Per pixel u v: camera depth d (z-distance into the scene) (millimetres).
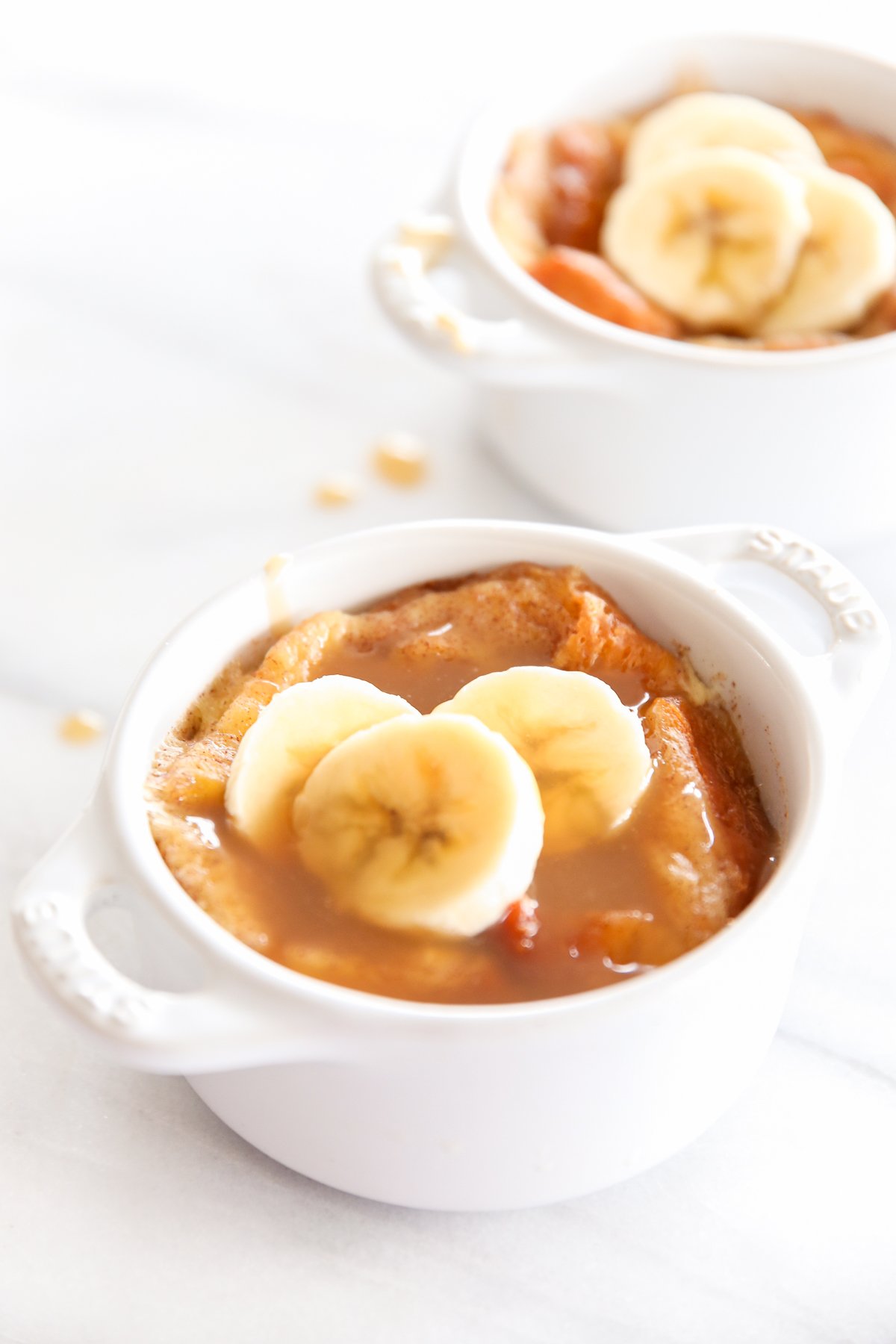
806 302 565
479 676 493
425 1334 459
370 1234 470
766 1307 462
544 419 558
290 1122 455
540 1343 459
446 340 532
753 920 443
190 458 595
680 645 494
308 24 768
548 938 457
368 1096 443
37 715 541
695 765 475
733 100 599
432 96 718
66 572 569
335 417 605
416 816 458
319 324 628
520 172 592
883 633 480
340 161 677
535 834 459
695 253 567
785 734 474
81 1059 489
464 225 559
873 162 602
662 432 543
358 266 643
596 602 490
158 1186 474
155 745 477
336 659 494
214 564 571
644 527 564
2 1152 478
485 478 590
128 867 449
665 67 610
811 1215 471
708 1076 456
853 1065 488
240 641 492
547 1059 434
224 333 626
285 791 469
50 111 703
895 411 537
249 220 657
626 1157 457
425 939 455
